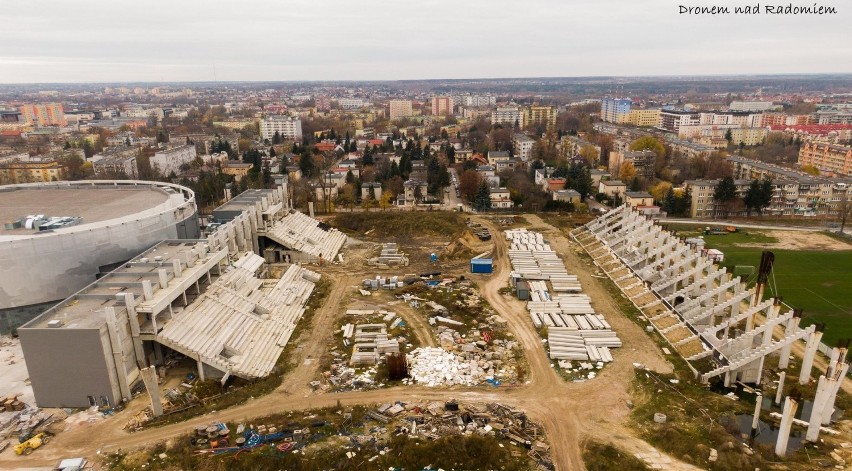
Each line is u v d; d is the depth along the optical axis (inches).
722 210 6378.0
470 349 2979.8
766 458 2133.4
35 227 3412.9
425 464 2075.5
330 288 3966.5
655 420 2359.7
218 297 3218.5
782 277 4254.4
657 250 4082.2
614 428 2316.7
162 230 3663.9
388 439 2212.1
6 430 2290.8
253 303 3339.1
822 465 2096.5
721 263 4537.4
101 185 5059.1
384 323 3346.5
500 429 2285.9
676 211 6422.2
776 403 2544.3
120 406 2466.8
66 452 2149.4
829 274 4315.9
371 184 7155.5
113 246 3351.4
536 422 2351.1
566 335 3117.6
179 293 2861.7
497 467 2069.4
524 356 2940.5
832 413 2429.9
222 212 4458.7
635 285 3878.0
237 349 2876.5
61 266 3154.5
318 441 2196.1
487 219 5910.4
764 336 2709.2
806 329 2628.0
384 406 2438.5
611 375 2746.1
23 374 2721.5
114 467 2058.3
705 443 2208.4
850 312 3592.5
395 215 5846.5
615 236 4864.7
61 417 2385.6
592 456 2123.5
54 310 2561.5
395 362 2689.5
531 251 4746.6
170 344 2645.2
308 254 4566.9
